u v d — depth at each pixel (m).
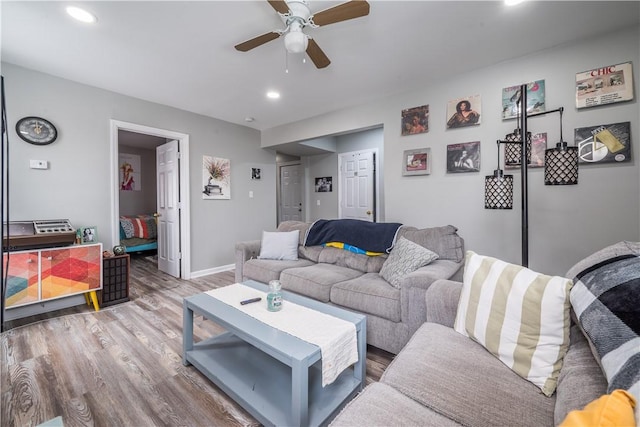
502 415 0.87
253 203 4.82
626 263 0.90
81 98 2.96
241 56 2.44
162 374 1.74
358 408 0.91
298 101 3.54
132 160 6.13
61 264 2.53
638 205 2.07
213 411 1.46
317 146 5.17
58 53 2.38
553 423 0.84
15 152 2.57
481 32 2.13
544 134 2.40
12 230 2.41
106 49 2.32
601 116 2.18
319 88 3.14
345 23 2.00
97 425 1.35
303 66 2.62
